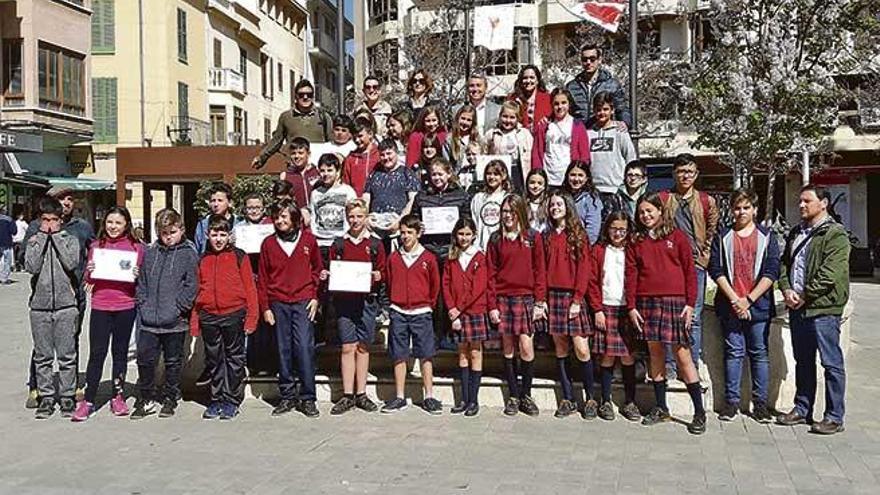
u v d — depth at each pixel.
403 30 37.16
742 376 8.73
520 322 8.54
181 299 8.62
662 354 8.27
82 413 8.53
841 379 7.93
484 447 7.45
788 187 31.45
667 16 33.06
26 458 7.20
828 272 7.82
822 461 7.04
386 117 11.57
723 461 7.04
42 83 31.41
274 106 50.97
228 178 30.70
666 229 8.11
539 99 10.52
